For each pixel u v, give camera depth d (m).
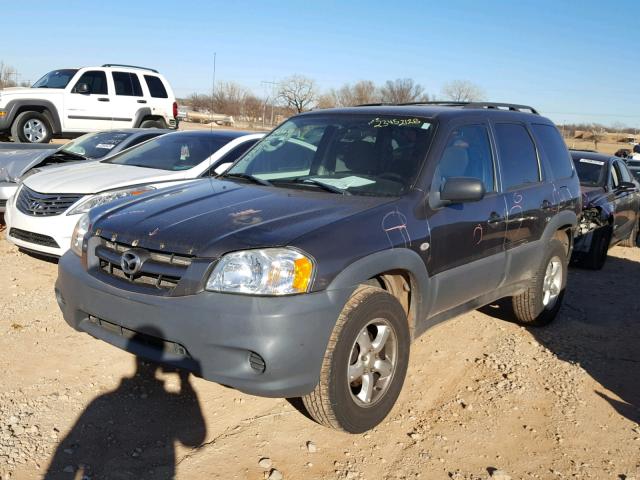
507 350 4.84
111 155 7.88
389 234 3.48
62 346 4.34
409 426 3.62
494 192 4.52
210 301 3.00
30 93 12.83
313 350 3.04
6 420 3.34
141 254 3.27
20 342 4.37
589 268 8.52
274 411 3.67
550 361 4.69
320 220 3.34
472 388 4.16
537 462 3.32
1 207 7.54
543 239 5.09
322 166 4.29
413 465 3.22
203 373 3.04
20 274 5.98
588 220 8.14
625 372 4.62
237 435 3.38
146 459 3.12
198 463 3.10
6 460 2.99
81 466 3.02
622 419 3.85
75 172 6.69
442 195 3.81
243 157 4.85
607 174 9.09
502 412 3.84
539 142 5.31
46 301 5.24
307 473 3.08
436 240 3.80
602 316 6.12
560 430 3.66
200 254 3.10
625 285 7.65
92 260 3.57
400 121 4.33
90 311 3.45
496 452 3.40
